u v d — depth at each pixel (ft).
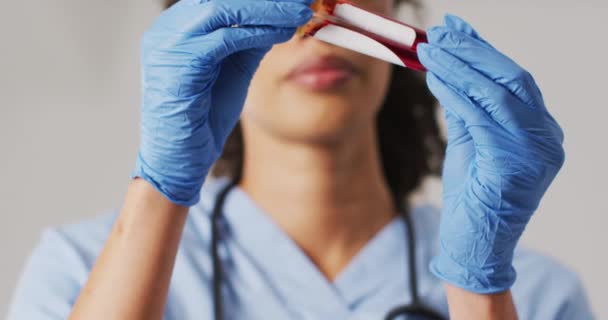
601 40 6.16
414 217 4.09
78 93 6.31
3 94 6.25
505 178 2.66
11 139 6.25
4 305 6.18
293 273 3.72
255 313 3.65
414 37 2.65
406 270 3.81
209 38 2.60
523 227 2.76
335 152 3.59
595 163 6.22
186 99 2.67
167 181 2.73
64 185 6.27
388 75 3.56
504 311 2.80
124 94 6.33
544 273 4.06
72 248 3.81
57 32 6.27
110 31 6.31
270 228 3.78
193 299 3.66
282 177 3.73
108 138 6.32
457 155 2.81
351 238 3.81
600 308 6.23
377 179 3.87
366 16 2.66
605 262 6.22
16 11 6.23
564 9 6.17
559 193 6.26
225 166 4.42
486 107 2.62
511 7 6.22
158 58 2.67
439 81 2.65
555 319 3.89
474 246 2.71
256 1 2.59
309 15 2.59
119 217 2.81
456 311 2.82
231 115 2.87
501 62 2.60
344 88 3.29
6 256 6.20
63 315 3.53
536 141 2.65
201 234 3.88
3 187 6.23
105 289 2.70
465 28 2.71
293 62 3.25
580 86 6.22
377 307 3.70
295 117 3.34
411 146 4.46
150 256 2.71
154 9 6.33
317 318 3.65
